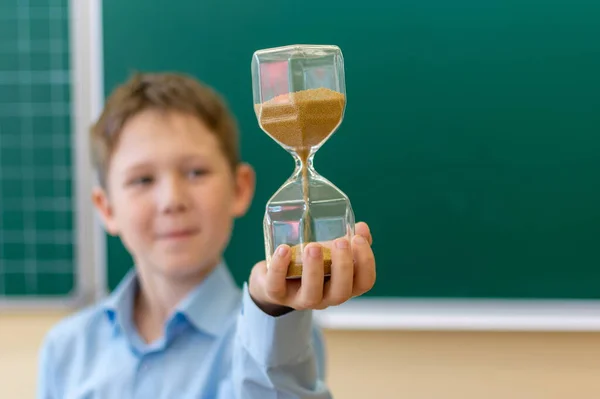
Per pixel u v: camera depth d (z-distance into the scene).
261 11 1.17
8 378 1.23
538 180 1.14
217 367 0.84
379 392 1.18
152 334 0.90
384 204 1.17
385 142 1.17
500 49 1.14
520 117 1.14
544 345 1.16
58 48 1.21
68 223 1.23
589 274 1.13
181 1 1.18
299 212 0.62
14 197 1.23
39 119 1.22
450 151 1.16
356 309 1.18
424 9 1.15
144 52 1.18
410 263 1.17
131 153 0.84
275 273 0.59
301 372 0.69
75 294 1.23
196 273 0.87
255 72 0.63
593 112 1.12
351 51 1.16
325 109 0.61
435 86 1.15
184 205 0.83
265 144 1.19
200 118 0.87
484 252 1.16
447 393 1.17
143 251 0.85
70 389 0.88
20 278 1.23
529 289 1.15
